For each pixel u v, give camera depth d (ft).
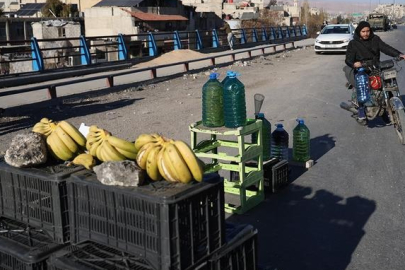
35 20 162.50
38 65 61.57
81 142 10.94
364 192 19.35
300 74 61.77
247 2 385.09
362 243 14.99
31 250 9.66
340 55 90.48
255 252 10.63
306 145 22.75
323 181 20.76
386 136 28.27
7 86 46.93
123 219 9.21
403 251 14.43
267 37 132.46
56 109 38.47
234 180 19.97
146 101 42.14
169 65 60.75
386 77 27.02
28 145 10.54
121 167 9.36
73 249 9.75
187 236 9.05
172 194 8.88
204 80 57.67
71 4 220.43
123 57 78.33
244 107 17.29
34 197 10.38
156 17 178.91
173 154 9.34
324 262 13.88
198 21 219.82
